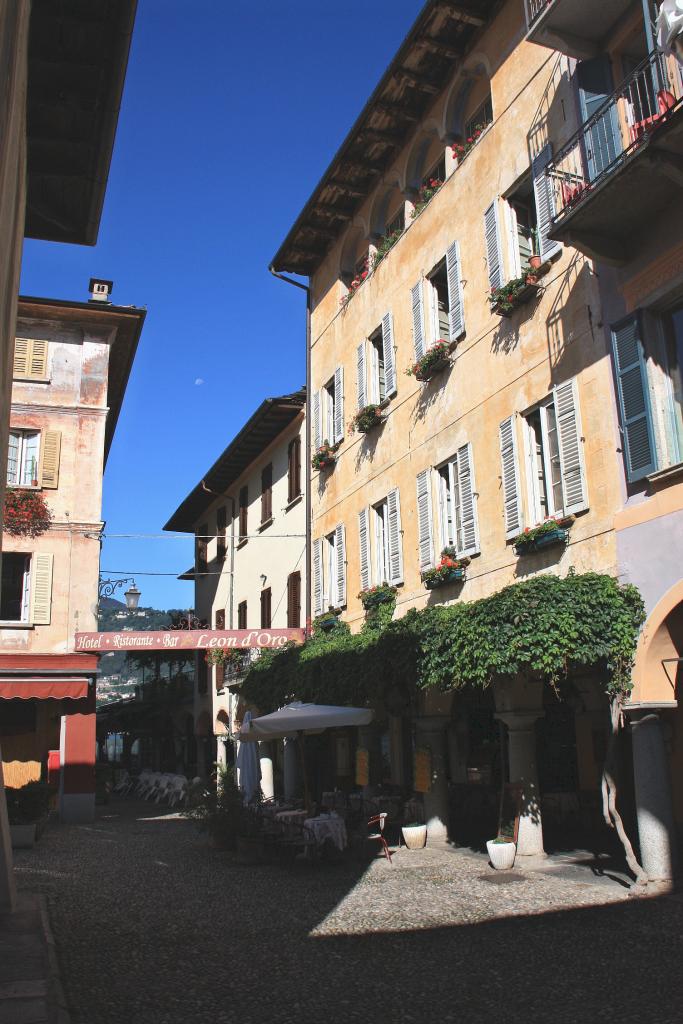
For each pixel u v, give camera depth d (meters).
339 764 22.36
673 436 10.38
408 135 18.06
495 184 14.52
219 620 33.09
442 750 15.09
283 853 14.27
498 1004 6.29
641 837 9.91
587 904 9.34
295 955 7.72
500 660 10.62
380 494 17.95
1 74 5.57
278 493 26.88
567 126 12.70
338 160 18.97
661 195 10.16
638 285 10.77
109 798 31.56
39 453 22.38
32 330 23.14
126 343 24.77
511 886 10.59
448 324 16.80
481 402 14.32
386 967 7.28
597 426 11.42
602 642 10.12
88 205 10.09
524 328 13.27
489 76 14.96
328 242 21.98
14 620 21.44
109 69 8.48
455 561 14.48
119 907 10.03
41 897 10.30
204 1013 6.09
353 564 19.14
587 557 11.38
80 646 20.38
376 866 12.77
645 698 9.98
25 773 21.73
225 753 30.61
